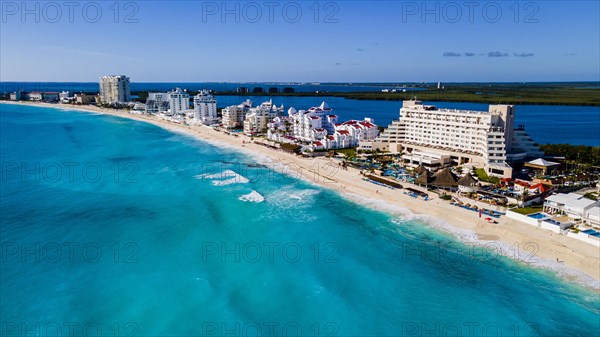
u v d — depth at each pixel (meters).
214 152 179.88
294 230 88.19
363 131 177.12
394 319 58.72
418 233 85.94
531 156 138.38
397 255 76.69
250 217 95.62
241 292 64.81
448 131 146.50
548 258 72.44
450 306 61.41
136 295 63.56
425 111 154.62
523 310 60.06
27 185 121.56
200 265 72.88
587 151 141.50
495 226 85.31
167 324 56.97
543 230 82.50
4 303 61.03
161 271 70.69
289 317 58.81
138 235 85.12
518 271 69.88
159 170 143.38
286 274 70.12
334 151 165.75
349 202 106.38
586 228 80.19
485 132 128.12
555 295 63.06
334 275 69.94
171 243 81.62
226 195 112.12
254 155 170.75
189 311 59.88
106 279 67.94
